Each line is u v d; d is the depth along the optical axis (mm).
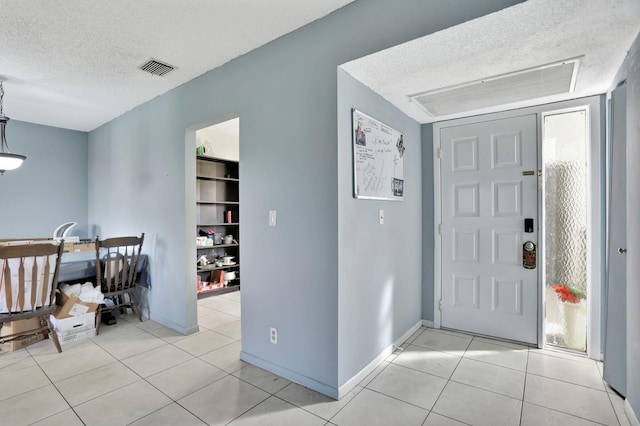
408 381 2182
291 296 2201
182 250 3072
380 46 1838
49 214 4434
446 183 3123
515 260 2795
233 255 5055
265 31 2195
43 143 4379
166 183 3244
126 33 2186
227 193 5027
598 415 1802
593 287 2465
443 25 1644
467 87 2340
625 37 1686
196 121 2893
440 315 3162
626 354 1916
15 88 3111
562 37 1694
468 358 2508
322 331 2047
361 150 2213
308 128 2111
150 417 1807
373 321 2369
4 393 2049
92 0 1829
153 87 3111
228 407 1899
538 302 2695
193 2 1871
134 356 2578
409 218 2980
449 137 3104
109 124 4172
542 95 2473
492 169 2893
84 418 1799
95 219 4559
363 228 2250
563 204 2621
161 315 3328
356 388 2102
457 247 3074
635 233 1691
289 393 2049
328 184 2016
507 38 1716
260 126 2385
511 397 1980
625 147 1950
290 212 2203
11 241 3641
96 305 3010
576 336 2584
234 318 3533
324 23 2049
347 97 2090
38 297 2586
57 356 2572
